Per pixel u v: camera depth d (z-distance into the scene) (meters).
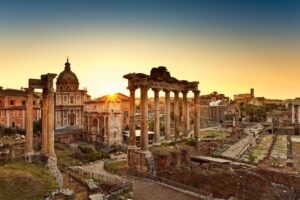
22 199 31.89
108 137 104.44
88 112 113.75
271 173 39.84
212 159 55.66
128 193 38.28
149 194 38.59
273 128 151.75
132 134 54.03
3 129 96.44
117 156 81.19
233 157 64.38
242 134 121.06
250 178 36.75
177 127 64.94
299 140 114.94
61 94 124.25
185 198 37.09
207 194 38.75
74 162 65.56
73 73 131.50
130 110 54.62
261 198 35.50
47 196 32.78
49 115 44.91
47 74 45.72
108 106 105.25
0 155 54.84
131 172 50.12
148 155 50.31
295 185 37.69
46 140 45.88
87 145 101.56
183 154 53.56
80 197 34.69
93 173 47.09
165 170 47.34
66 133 106.88
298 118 160.00
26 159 44.25
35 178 36.09
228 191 38.25
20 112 110.12
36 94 120.12
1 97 111.94
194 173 42.09
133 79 54.03
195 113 65.38
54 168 42.66
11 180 34.75
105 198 33.62
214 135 120.88
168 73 59.38
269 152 77.00
